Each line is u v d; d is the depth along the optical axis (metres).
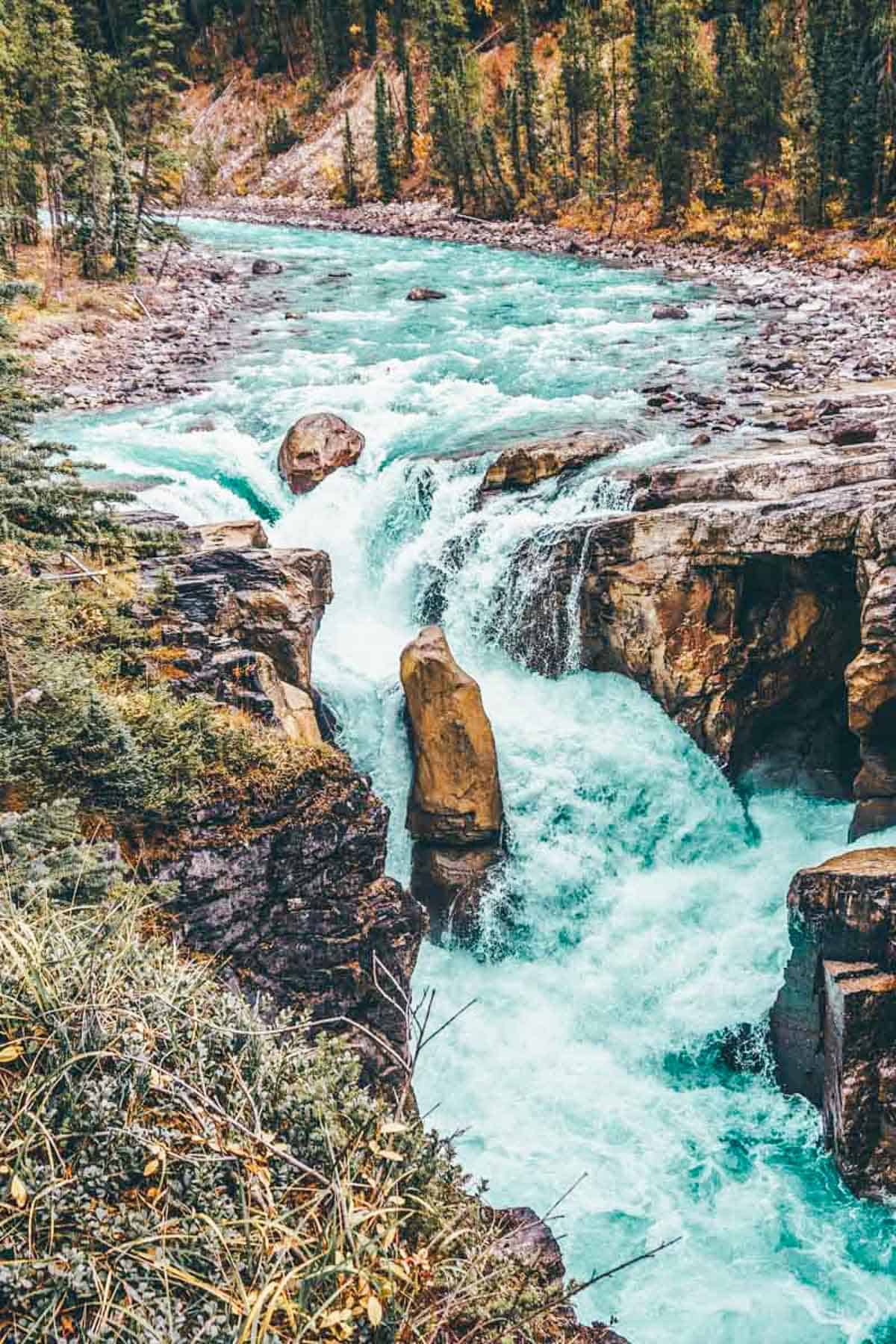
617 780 15.66
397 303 41.00
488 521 18.30
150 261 49.72
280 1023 6.25
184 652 12.24
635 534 16.39
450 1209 5.55
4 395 9.86
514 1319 5.16
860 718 13.94
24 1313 4.19
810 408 22.70
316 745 11.01
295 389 27.89
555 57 85.38
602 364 29.22
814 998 11.80
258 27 112.25
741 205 57.84
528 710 16.64
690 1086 12.51
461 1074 12.66
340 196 88.06
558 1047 13.16
